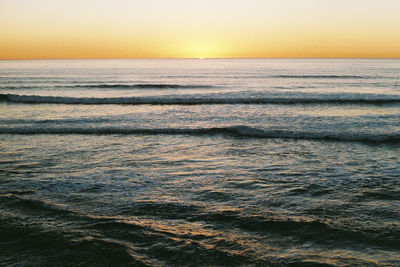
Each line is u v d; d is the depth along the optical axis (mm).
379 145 9180
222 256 3504
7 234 4043
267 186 6016
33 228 4215
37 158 8086
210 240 3883
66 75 54062
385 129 11266
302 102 18547
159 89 29703
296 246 3734
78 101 19328
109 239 3910
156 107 17406
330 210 4824
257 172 6930
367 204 5059
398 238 3871
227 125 12391
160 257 3498
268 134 10609
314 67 89438
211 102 18859
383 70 65688
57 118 14047
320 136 10203
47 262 3439
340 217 4551
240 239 3910
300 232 4082
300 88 28734
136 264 3369
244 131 10867
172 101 18906
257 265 3334
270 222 4391
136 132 11242
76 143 9758
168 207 4996
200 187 5992
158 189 5879
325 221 4402
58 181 6316
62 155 8398
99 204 5129
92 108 17172
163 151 8859
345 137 9961
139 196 5512
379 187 5863
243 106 17438
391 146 9031
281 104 18047
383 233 4016
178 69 84562
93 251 3631
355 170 6977
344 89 27391
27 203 5117
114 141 10039
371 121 12836
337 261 3396
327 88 28438
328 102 18469
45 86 31750
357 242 3807
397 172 6773
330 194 5547
